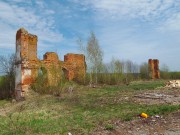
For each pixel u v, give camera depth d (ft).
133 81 133.49
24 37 76.33
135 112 41.65
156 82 122.42
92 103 56.03
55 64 90.12
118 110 45.55
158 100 56.13
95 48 118.73
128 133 30.25
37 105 56.95
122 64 124.26
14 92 82.58
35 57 80.53
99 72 120.06
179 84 96.32
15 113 48.44
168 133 29.86
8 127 36.17
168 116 38.27
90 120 37.68
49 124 36.55
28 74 77.30
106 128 32.12
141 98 60.23
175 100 55.47
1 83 85.20
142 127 32.81
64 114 44.88
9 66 86.17
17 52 78.48
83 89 90.07
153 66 161.58
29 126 35.81
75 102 58.70
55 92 76.18
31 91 76.33
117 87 95.20
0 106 65.31
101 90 85.20
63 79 91.97
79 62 111.04
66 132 31.19
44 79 80.69
